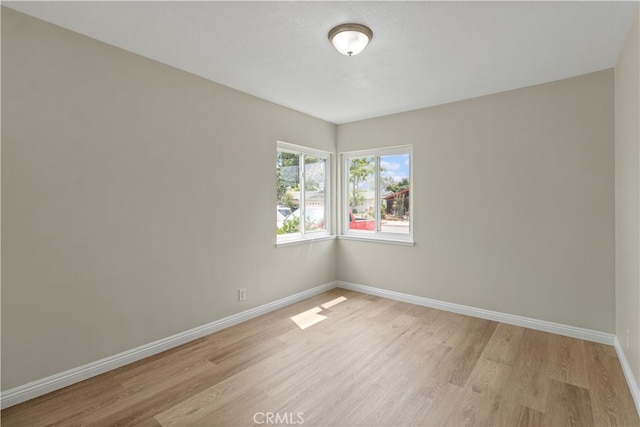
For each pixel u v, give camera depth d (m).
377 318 3.54
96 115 2.34
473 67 2.77
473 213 3.56
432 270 3.87
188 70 2.87
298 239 4.18
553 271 3.11
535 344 2.88
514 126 3.29
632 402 2.06
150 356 2.68
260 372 2.45
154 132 2.68
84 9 1.97
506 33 2.22
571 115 2.99
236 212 3.36
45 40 2.11
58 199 2.18
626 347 2.38
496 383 2.29
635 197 2.04
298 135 4.07
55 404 2.05
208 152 3.08
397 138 4.12
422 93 3.41
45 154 2.12
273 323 3.41
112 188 2.44
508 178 3.33
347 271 4.68
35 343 2.11
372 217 4.51
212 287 3.15
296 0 1.87
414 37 2.28
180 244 2.88
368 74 2.93
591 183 2.91
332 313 3.70
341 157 4.77
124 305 2.53
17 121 2.01
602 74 2.84
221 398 2.13
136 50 2.50
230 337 3.06
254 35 2.27
